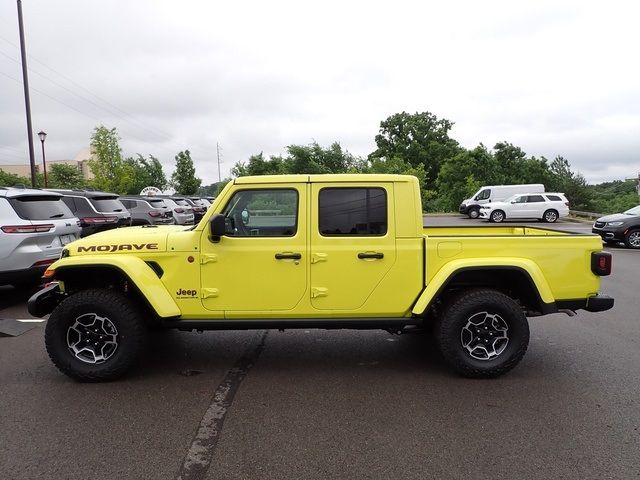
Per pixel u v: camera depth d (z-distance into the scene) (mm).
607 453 3186
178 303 4457
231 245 4422
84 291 4473
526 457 3143
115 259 4367
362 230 4469
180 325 4484
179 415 3777
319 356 5164
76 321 4441
